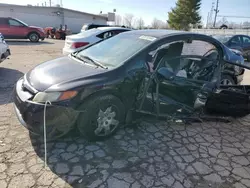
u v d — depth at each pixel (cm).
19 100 269
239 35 1142
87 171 241
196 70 355
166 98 328
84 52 367
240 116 388
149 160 265
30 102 256
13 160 251
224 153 291
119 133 320
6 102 411
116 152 277
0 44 591
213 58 369
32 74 304
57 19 3350
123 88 290
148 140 307
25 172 234
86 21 3650
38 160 254
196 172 250
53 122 256
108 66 298
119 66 290
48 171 238
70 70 295
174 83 326
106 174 238
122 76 286
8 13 3022
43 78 281
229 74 429
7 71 653
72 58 351
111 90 282
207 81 359
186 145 302
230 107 369
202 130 349
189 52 343
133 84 296
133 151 281
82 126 278
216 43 369
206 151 292
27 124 257
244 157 286
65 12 3388
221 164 268
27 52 1077
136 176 238
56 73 289
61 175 233
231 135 341
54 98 252
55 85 261
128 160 263
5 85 517
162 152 282
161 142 305
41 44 1513
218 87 366
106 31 750
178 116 341
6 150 267
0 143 280
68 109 257
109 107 291
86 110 273
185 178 240
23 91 277
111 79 279
